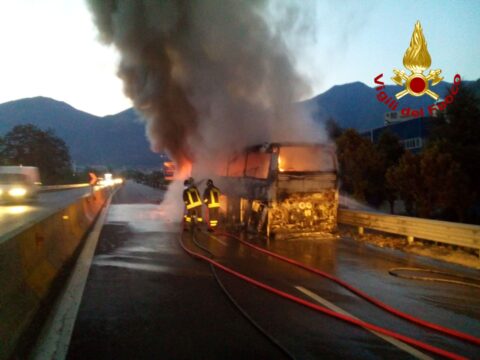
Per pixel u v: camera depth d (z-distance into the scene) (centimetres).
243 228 1316
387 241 1120
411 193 1443
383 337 464
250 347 430
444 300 611
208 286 677
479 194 1519
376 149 1869
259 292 642
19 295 480
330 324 504
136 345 432
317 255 954
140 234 1281
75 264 837
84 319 511
